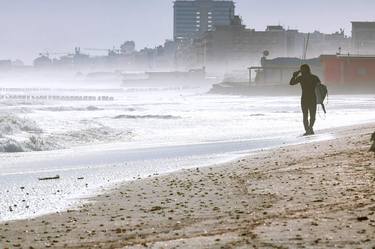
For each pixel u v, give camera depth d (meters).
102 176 24.86
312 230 12.79
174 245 12.22
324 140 35.56
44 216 16.86
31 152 36.34
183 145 38.44
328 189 18.38
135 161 30.19
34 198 19.70
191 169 26.08
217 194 19.17
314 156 27.14
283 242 11.98
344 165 23.00
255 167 25.27
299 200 17.08
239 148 35.00
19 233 14.73
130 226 15.10
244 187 20.16
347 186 18.62
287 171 22.97
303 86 41.44
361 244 11.57
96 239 13.82
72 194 20.39
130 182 22.78
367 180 19.36
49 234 14.55
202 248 11.90
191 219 15.58
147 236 13.78
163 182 22.45
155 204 18.03
